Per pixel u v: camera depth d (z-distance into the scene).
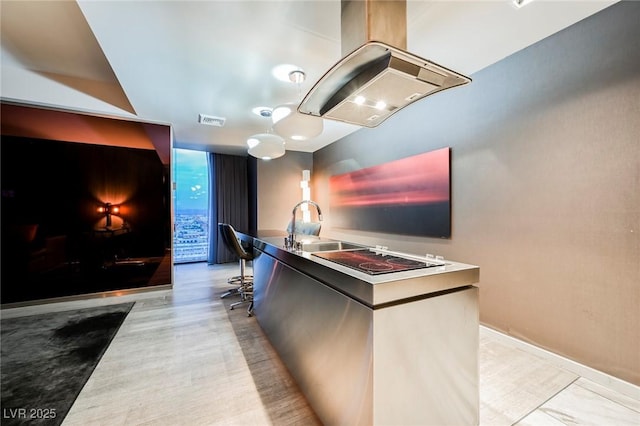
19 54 2.91
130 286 3.76
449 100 2.83
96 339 2.46
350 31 1.58
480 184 2.54
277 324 2.19
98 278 3.59
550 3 1.73
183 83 2.77
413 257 1.71
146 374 1.94
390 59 1.33
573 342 1.93
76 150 3.46
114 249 3.67
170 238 4.00
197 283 4.35
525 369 1.96
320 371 1.50
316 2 1.70
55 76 3.31
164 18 1.83
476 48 2.21
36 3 2.17
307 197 5.44
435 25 1.93
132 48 2.17
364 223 4.20
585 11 1.80
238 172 6.21
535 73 2.13
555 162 2.02
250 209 6.13
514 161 2.27
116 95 3.58
